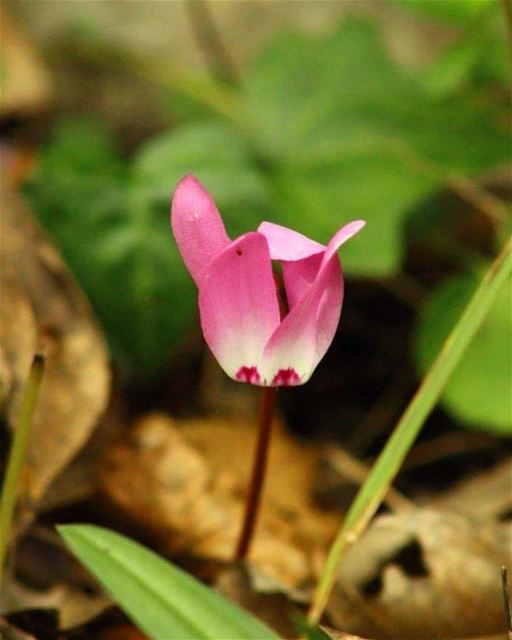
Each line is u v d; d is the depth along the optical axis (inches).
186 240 13.6
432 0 16.6
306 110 17.6
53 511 15.4
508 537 15.0
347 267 16.6
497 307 16.0
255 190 16.9
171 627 13.2
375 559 14.9
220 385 17.2
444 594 14.8
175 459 15.7
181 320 16.6
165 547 15.5
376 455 16.9
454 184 17.2
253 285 13.6
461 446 16.7
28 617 14.8
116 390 16.4
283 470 16.2
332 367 17.5
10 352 15.3
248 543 15.0
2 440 15.1
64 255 16.5
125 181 16.7
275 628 14.8
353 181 17.1
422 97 17.6
